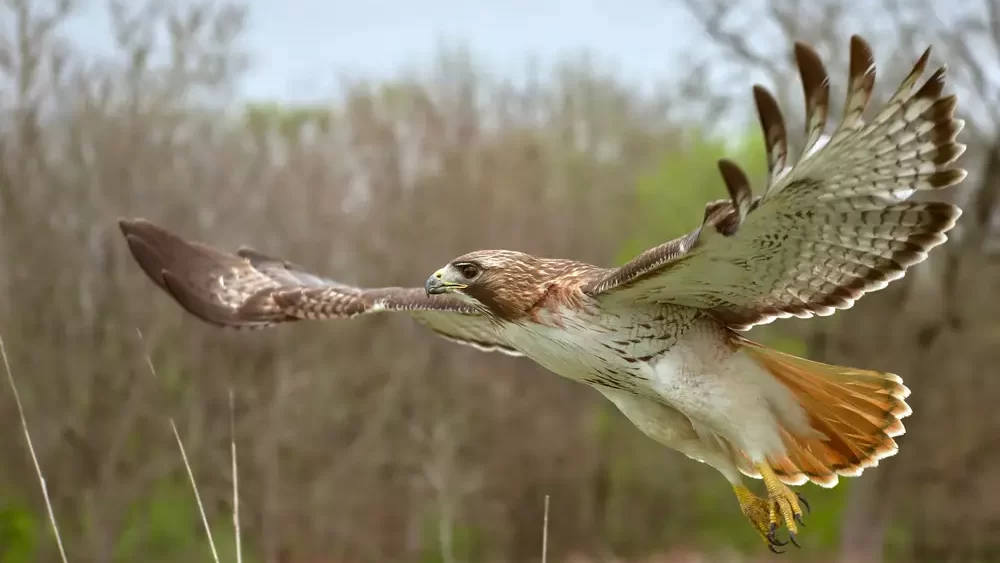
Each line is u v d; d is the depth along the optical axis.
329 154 34.66
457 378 33.56
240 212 29.92
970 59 27.02
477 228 36.00
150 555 27.27
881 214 5.61
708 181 36.53
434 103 38.72
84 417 26.56
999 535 31.33
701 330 6.39
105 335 26.92
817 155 5.10
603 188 41.78
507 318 6.71
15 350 26.31
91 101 27.28
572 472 35.94
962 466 30.64
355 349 31.89
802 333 30.92
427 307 7.82
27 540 26.42
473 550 33.94
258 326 8.18
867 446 6.42
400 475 32.31
